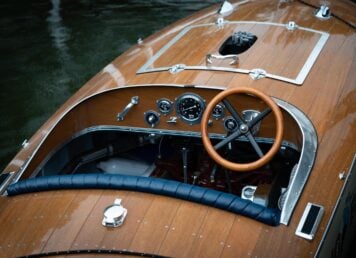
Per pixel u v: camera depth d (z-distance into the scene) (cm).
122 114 324
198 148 353
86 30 689
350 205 287
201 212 237
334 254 273
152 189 247
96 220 237
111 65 376
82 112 331
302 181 253
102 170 367
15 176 285
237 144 348
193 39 370
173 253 220
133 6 754
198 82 310
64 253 225
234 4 435
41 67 609
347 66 325
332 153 268
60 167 330
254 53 333
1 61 625
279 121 268
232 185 332
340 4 420
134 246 223
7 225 244
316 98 296
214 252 220
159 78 322
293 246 224
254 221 234
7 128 502
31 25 714
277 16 389
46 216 244
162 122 327
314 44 344
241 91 277
